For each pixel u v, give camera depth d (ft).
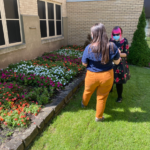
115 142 7.06
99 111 8.04
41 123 7.48
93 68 7.24
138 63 20.43
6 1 13.42
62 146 6.75
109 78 7.20
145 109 9.73
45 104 9.08
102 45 6.48
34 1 17.19
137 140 7.16
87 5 24.58
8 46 14.17
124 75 9.41
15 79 11.82
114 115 9.07
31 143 6.84
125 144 6.95
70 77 12.85
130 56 21.09
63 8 24.70
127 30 23.84
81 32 26.53
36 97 9.59
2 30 13.29
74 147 6.70
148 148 6.73
